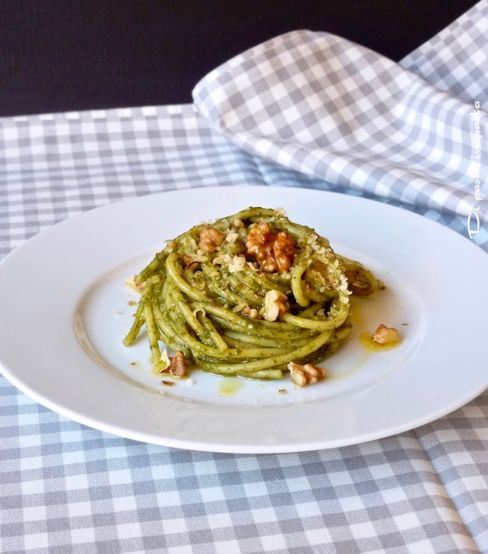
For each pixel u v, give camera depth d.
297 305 0.50
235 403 0.45
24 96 0.94
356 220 0.62
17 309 0.51
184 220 0.62
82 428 0.43
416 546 0.36
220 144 0.82
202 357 0.48
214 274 0.50
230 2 0.92
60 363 0.46
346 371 0.48
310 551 0.36
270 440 0.39
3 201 0.71
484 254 0.56
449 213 0.64
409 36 0.96
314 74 0.80
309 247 0.52
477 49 0.85
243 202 0.64
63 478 0.40
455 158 0.73
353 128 0.79
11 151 0.81
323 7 0.94
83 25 0.91
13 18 0.89
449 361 0.46
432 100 0.76
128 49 0.93
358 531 0.37
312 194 0.65
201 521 0.38
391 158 0.75
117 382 0.45
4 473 0.41
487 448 0.42
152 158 0.80
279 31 0.94
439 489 0.40
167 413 0.42
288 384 0.47
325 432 0.40
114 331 0.52
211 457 0.42
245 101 0.78
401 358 0.49
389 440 0.43
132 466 0.41
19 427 0.44
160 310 0.51
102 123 0.83
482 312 0.51
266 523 0.38
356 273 0.55
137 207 0.62
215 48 0.94
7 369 0.44
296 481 0.40
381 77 0.81
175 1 0.91
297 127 0.78
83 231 0.59
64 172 0.77
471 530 0.38
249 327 0.48
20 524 0.38
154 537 0.37
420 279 0.55
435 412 0.41
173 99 0.97
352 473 0.41
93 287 0.56
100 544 0.36
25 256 0.56
